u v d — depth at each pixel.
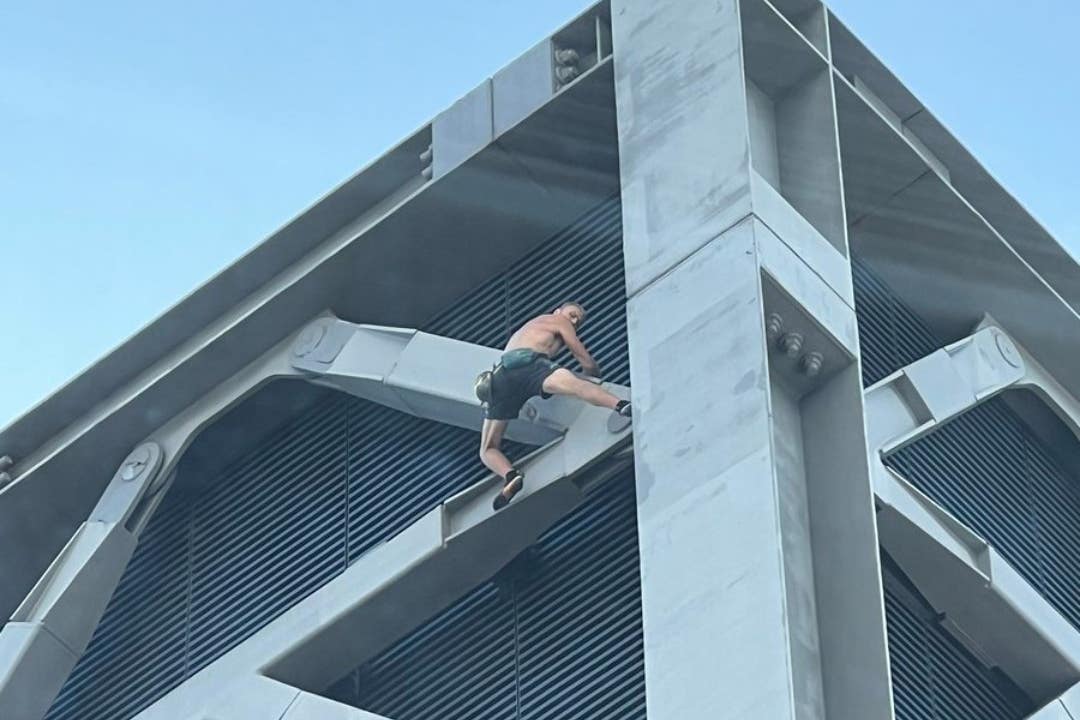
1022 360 36.97
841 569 29.25
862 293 36.06
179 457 37.62
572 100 34.91
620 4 34.81
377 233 36.25
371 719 32.72
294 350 36.81
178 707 34.44
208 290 37.47
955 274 36.62
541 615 32.66
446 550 32.94
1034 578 35.78
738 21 33.03
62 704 37.06
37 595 36.97
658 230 31.98
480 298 36.56
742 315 30.33
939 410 34.50
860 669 28.50
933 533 32.22
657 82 33.44
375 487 35.69
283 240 37.12
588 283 35.19
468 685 32.91
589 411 32.53
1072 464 37.88
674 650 28.56
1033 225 37.25
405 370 35.31
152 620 37.03
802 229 31.72
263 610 35.69
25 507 38.66
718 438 29.70
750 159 31.64
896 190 35.88
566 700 31.67
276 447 37.31
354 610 33.53
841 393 30.58
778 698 27.50
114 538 37.06
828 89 33.62
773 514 28.69
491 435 32.75
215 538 37.12
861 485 29.75
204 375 37.41
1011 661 33.69
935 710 32.44
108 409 38.34
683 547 29.20
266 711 33.53
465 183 35.88
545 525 32.84
